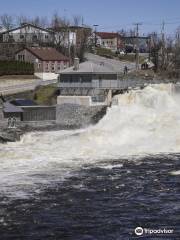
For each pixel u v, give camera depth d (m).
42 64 117.94
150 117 70.12
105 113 78.50
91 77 86.81
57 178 43.59
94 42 192.88
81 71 87.31
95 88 87.19
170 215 33.81
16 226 31.84
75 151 55.84
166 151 55.34
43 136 65.12
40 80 107.62
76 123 75.75
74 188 40.38
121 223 32.34
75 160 51.16
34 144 60.38
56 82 99.56
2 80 100.88
